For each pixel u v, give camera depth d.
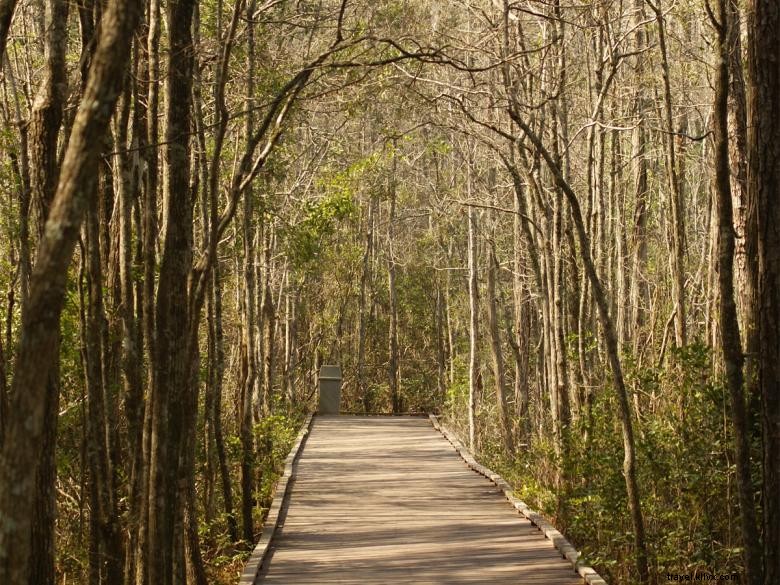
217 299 14.47
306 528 11.88
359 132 27.70
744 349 10.15
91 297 8.98
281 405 27.06
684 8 16.47
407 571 9.69
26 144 9.19
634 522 9.25
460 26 18.78
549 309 17.06
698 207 27.69
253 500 16.59
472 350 25.17
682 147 16.69
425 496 13.99
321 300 37.22
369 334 41.22
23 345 3.50
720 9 7.37
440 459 17.88
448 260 33.69
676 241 13.34
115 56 3.62
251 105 13.46
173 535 7.23
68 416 12.92
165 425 7.13
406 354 42.16
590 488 10.94
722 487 9.57
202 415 15.99
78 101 8.45
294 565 10.02
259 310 22.42
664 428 10.34
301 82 8.41
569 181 17.02
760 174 6.74
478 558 10.18
